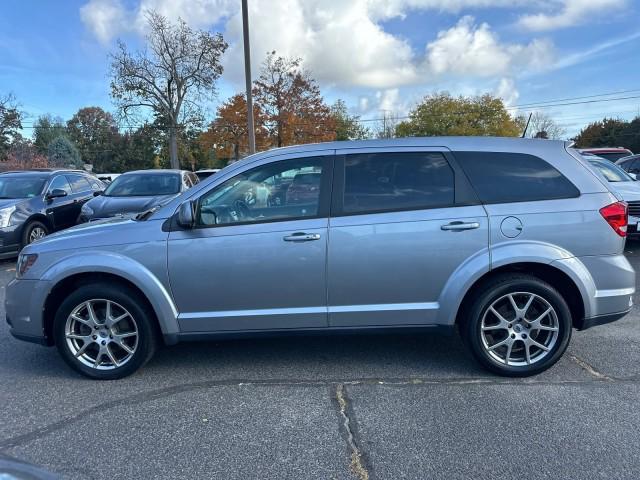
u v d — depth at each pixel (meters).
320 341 4.77
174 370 4.17
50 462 2.88
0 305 6.12
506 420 3.26
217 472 2.77
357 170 3.89
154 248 3.82
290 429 3.21
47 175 10.43
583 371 4.00
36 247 4.02
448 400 3.56
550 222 3.77
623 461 2.80
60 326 3.92
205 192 3.89
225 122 37.00
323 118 36.44
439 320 3.85
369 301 3.85
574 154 3.96
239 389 3.80
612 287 3.84
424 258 3.77
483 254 3.75
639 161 13.38
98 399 3.67
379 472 2.75
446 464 2.81
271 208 3.87
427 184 3.86
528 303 3.83
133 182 10.12
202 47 42.03
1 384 3.95
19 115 47.97
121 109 43.09
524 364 3.88
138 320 3.90
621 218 3.83
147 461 2.88
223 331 3.91
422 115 57.12
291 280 3.81
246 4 16.91
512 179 3.87
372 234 3.76
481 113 55.84
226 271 3.80
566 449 2.92
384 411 3.42
